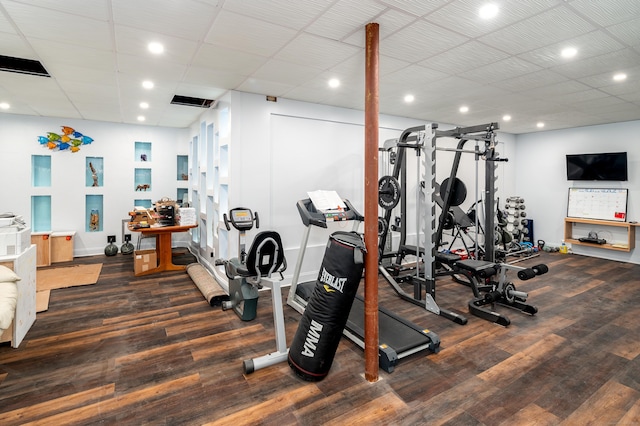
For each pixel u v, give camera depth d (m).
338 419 2.05
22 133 5.82
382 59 3.20
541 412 2.12
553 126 6.68
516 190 7.66
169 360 2.71
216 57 3.16
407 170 6.14
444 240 6.73
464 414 2.10
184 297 4.18
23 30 2.58
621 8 2.27
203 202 5.93
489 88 4.13
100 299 4.07
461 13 2.34
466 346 2.99
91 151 6.38
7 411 2.09
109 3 2.20
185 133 7.18
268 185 4.55
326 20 2.44
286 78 3.78
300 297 3.93
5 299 2.45
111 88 4.16
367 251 2.41
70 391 2.30
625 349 2.93
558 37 2.72
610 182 6.37
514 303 3.86
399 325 3.11
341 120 5.19
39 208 6.09
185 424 2.00
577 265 5.92
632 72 3.54
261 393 2.30
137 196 6.80
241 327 3.34
